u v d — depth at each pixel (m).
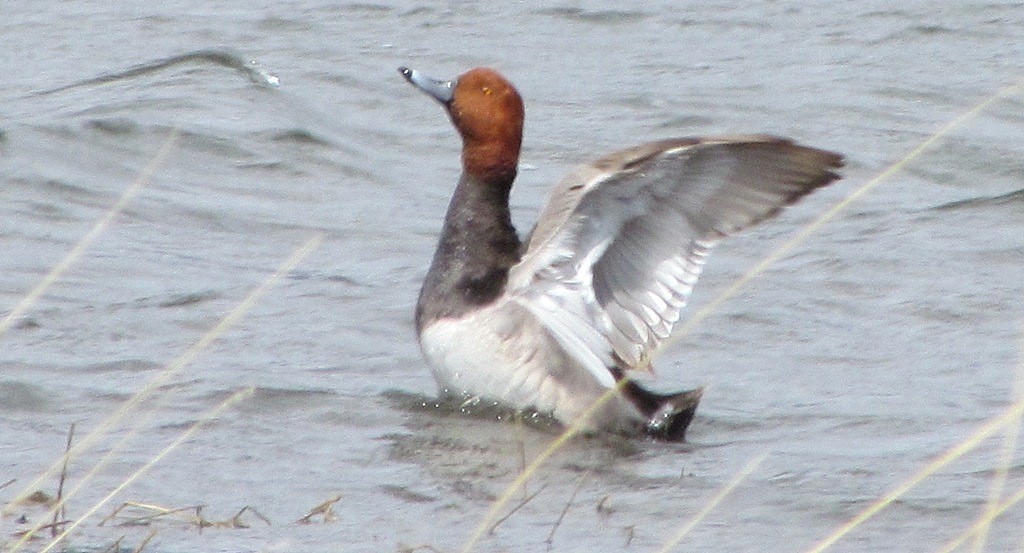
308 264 14.50
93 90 19.58
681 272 9.88
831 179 9.46
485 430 10.34
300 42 21.84
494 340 10.52
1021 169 17.56
